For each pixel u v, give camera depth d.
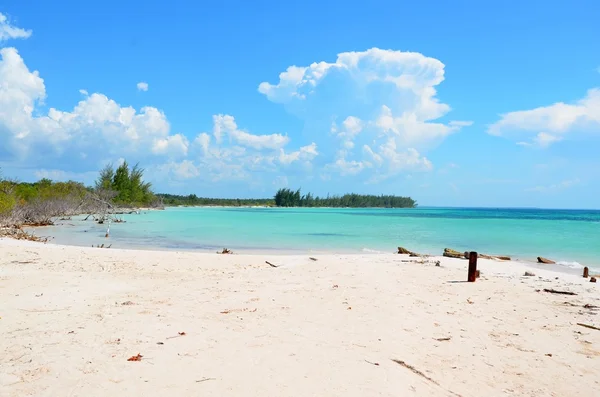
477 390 5.21
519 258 21.75
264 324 7.53
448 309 9.21
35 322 7.15
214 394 4.61
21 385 4.66
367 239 31.56
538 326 8.06
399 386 5.12
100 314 7.77
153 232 35.00
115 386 4.70
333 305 9.24
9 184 36.06
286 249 24.66
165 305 8.77
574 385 5.47
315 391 4.81
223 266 15.63
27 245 19.08
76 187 59.06
